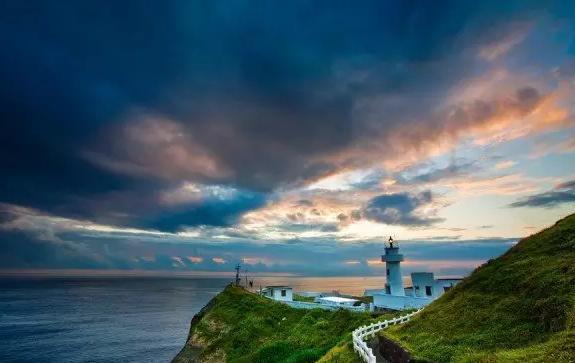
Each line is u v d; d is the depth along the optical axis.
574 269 25.14
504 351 20.61
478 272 34.03
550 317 21.97
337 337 49.25
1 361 95.38
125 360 98.31
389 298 60.53
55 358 99.19
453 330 26.45
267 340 60.12
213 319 74.38
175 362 67.62
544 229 35.12
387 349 28.44
